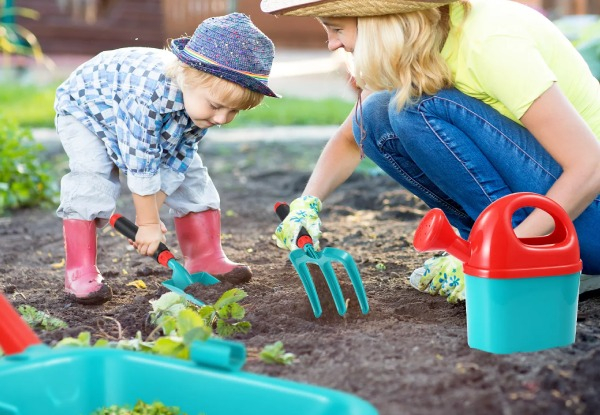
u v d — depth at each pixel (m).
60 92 3.30
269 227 4.85
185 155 3.31
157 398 2.12
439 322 2.80
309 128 10.23
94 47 16.66
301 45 17.75
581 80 2.90
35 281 3.59
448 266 3.06
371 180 6.25
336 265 3.40
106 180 3.28
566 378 2.19
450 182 3.03
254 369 2.30
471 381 2.18
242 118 11.02
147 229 3.15
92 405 2.15
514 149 2.90
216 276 3.38
